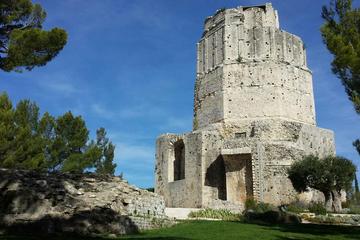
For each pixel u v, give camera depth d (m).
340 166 39.22
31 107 42.91
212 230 22.03
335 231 23.06
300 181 39.38
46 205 20.34
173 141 49.72
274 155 42.38
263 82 48.78
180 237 18.91
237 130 47.66
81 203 21.28
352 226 26.50
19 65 20.52
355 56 20.20
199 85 53.41
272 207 37.56
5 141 35.78
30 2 21.66
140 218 22.89
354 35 21.17
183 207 44.75
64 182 23.09
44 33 20.53
